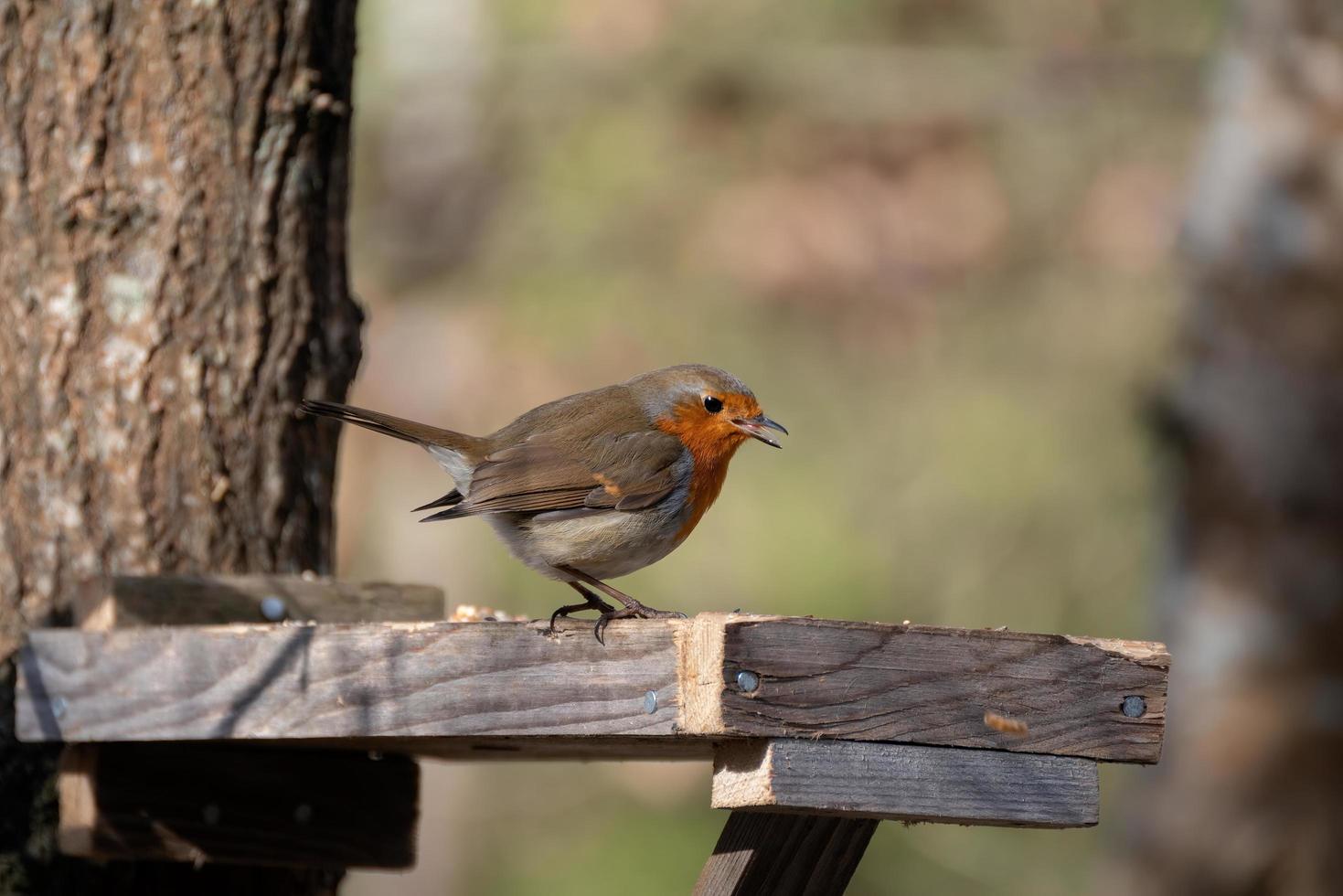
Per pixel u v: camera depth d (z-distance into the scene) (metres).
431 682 6.89
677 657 6.16
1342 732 12.51
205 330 8.53
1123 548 16.42
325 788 8.34
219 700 7.37
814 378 16.59
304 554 8.73
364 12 19.08
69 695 7.77
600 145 16.81
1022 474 16.42
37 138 8.44
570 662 6.54
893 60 16.88
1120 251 16.78
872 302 16.62
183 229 8.50
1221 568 12.88
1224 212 12.96
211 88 8.56
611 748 7.54
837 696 6.00
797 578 16.22
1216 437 12.88
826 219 16.53
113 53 8.47
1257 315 12.75
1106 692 6.26
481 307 17.14
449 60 18.38
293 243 8.74
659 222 16.52
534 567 8.86
